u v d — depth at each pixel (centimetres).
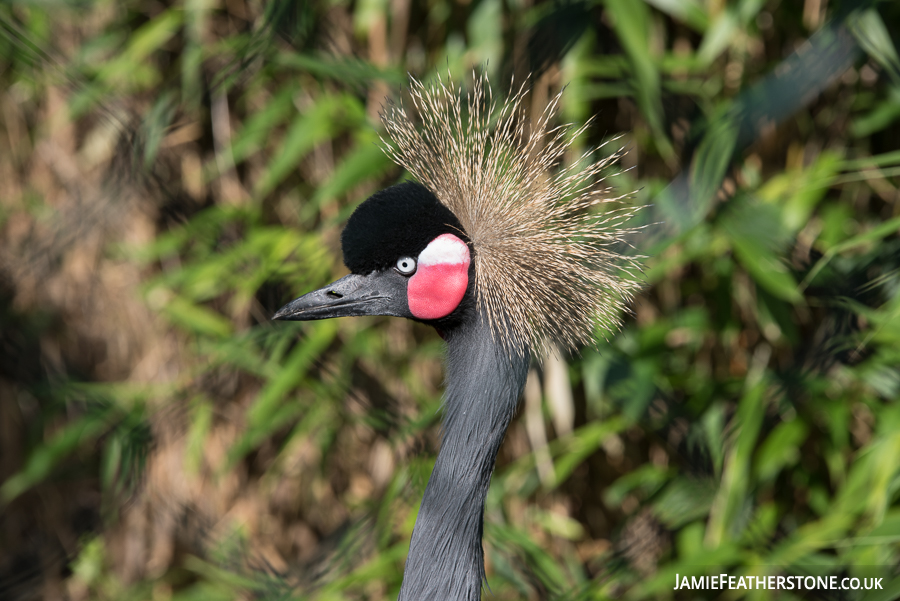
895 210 533
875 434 507
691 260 537
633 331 536
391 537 554
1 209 678
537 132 374
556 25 477
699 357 575
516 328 340
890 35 487
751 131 461
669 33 538
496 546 527
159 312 649
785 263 468
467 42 539
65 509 714
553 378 504
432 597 333
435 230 338
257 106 609
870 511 466
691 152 504
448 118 382
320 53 529
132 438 633
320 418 593
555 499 598
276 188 620
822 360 486
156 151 606
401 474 548
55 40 629
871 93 523
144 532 680
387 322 599
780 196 501
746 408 475
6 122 677
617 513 600
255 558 630
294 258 541
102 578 689
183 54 610
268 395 525
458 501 336
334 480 650
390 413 585
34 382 687
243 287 564
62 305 683
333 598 522
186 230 610
